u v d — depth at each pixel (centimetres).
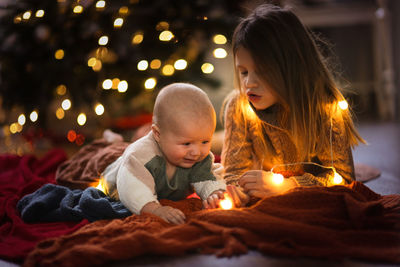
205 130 97
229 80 333
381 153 215
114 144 146
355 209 88
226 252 80
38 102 234
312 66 113
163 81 221
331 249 80
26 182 145
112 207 102
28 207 105
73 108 238
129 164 100
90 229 89
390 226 88
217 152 198
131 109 262
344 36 367
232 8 230
